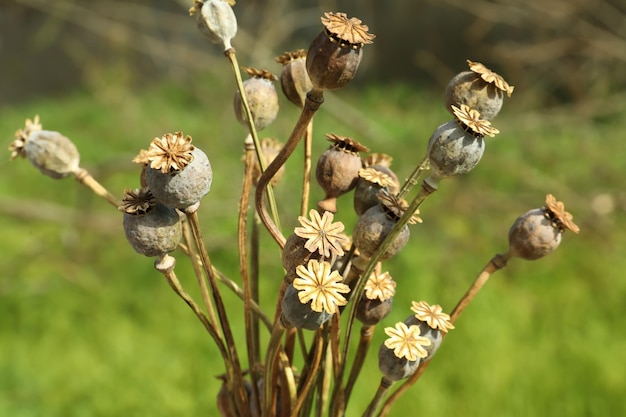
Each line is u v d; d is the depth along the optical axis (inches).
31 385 73.3
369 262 24.1
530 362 69.1
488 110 24.2
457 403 63.5
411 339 24.1
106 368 74.8
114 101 157.3
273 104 26.8
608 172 107.7
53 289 92.4
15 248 105.4
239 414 27.5
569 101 142.3
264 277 89.3
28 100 201.8
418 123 140.3
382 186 25.3
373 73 188.4
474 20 165.8
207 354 74.9
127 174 126.8
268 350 24.8
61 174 27.4
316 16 143.4
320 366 26.3
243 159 27.4
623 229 98.3
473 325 73.4
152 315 83.6
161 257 24.6
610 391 64.6
